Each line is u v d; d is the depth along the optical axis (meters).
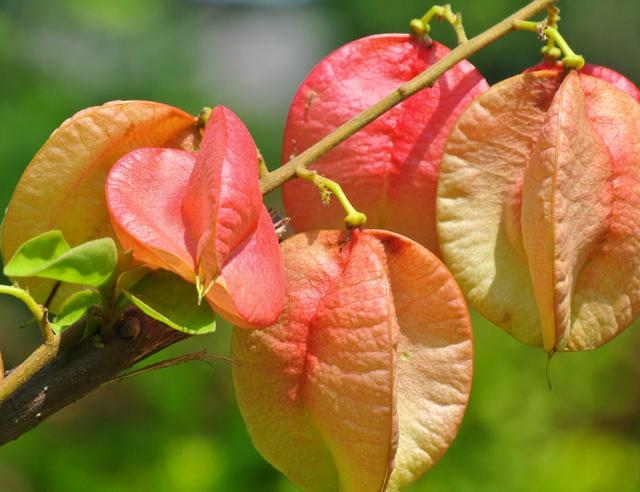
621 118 0.43
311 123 0.45
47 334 0.41
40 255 0.39
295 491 0.71
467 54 0.43
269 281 0.40
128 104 0.43
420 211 0.44
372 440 0.41
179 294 0.40
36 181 0.43
